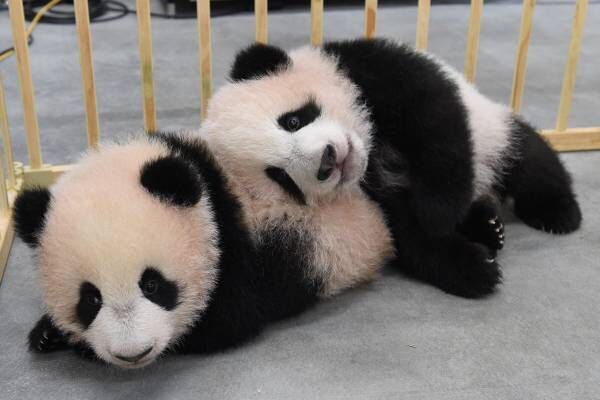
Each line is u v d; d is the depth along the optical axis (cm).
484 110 193
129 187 167
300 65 183
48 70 304
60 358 175
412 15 392
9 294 187
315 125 175
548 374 170
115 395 169
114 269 162
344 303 183
